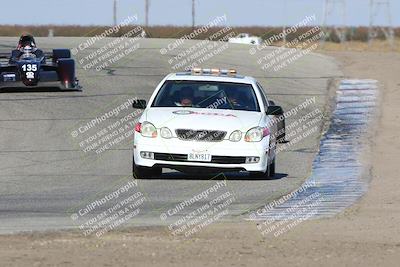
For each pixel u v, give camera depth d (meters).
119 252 22.97
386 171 43.19
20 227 27.44
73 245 23.94
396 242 25.06
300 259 22.42
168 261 21.95
